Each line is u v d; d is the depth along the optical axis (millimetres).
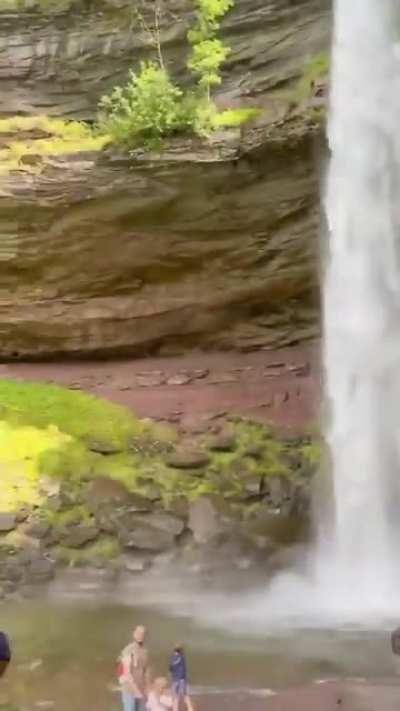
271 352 23781
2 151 22594
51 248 22938
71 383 22750
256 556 17094
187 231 22688
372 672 10586
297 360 23203
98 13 23531
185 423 20297
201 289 23453
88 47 23609
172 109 21281
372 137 21266
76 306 23703
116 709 9500
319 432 20297
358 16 21406
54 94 23719
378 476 19781
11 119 23125
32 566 16172
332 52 21188
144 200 22203
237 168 21656
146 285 23656
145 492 17531
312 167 21531
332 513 18719
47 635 12992
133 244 22859
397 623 13477
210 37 22516
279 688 9953
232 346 24078
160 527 16984
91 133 22828
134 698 8461
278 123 20875
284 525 17781
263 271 22906
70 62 23656
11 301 23547
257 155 21422
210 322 23875
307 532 18062
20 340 24141
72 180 22109
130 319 23766
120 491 17500
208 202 22234
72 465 18125
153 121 21266
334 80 20969
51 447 18578
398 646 10312
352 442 20281
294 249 22422
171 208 22328
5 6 23516
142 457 18672
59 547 16609
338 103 21016
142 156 21703
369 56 21359
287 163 21547
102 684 10453
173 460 18438
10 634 13086
